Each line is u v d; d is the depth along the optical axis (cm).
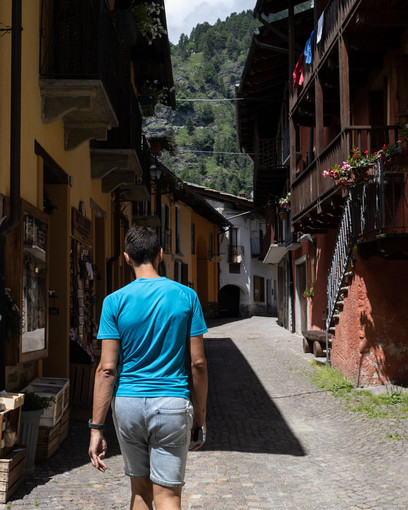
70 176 873
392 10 951
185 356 303
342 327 1163
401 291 1037
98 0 751
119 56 945
